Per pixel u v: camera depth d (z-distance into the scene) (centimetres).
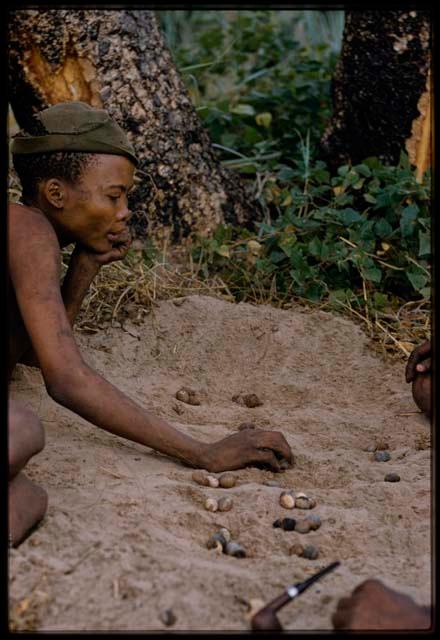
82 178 337
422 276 470
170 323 453
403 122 523
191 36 823
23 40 471
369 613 238
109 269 472
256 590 265
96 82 483
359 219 484
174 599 255
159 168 496
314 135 605
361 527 308
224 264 496
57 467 325
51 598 255
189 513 308
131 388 413
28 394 382
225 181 527
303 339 453
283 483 343
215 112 602
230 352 446
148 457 349
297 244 484
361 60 523
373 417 400
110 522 293
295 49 742
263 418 397
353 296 475
